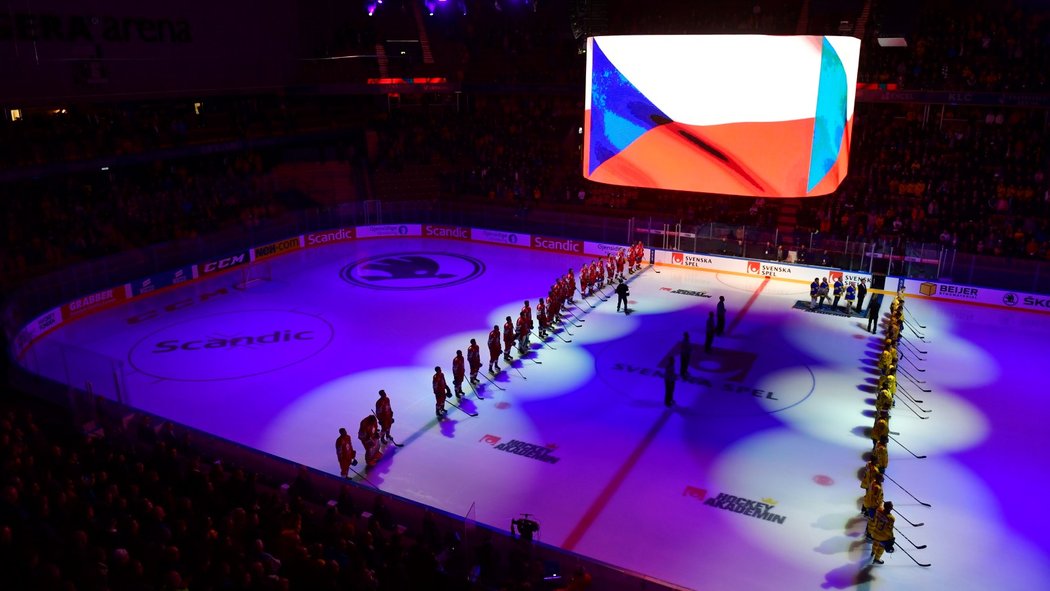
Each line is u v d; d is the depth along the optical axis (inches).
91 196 1555.1
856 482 782.5
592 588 571.2
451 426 909.2
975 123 1707.7
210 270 1540.4
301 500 613.0
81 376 918.4
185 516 573.6
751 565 657.6
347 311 1328.7
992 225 1482.5
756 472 802.2
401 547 545.6
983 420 909.2
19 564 455.8
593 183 1888.5
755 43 799.7
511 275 1541.6
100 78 1498.5
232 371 1075.3
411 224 1868.8
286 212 1809.8
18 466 603.2
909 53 1728.6
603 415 934.4
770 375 1043.3
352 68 1964.8
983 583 633.6
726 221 1685.5
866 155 1731.1
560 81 1956.2
